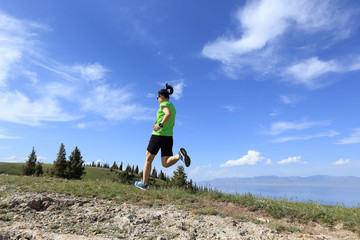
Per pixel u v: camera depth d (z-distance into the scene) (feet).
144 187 17.48
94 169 279.49
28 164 178.09
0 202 16.67
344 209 22.38
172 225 15.03
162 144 16.84
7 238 10.50
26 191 22.12
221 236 13.91
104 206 18.83
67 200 19.10
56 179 33.01
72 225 13.83
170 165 16.79
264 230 15.83
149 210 18.78
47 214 15.80
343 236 16.08
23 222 13.73
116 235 12.62
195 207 20.98
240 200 23.67
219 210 20.86
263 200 23.99
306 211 20.29
